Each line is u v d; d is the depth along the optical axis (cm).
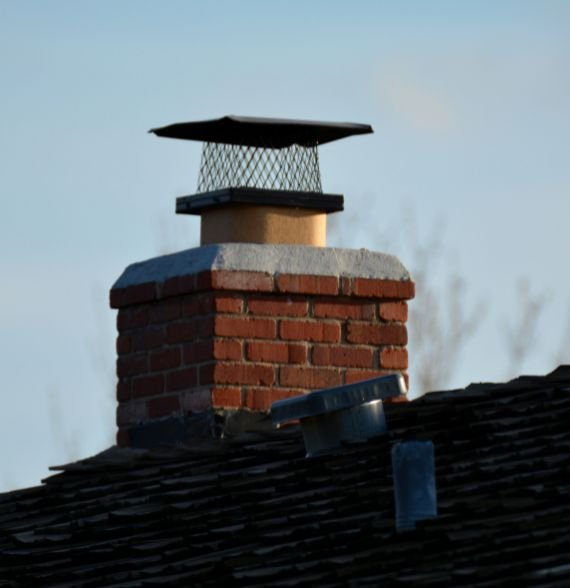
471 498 2283
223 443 3186
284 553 2339
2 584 2669
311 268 3409
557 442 2473
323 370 3391
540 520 2105
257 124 3594
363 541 2250
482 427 2673
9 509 3234
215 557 2438
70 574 2588
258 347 3356
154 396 3441
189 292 3388
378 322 3456
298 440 3069
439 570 2038
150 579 2422
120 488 3092
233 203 3516
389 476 2561
